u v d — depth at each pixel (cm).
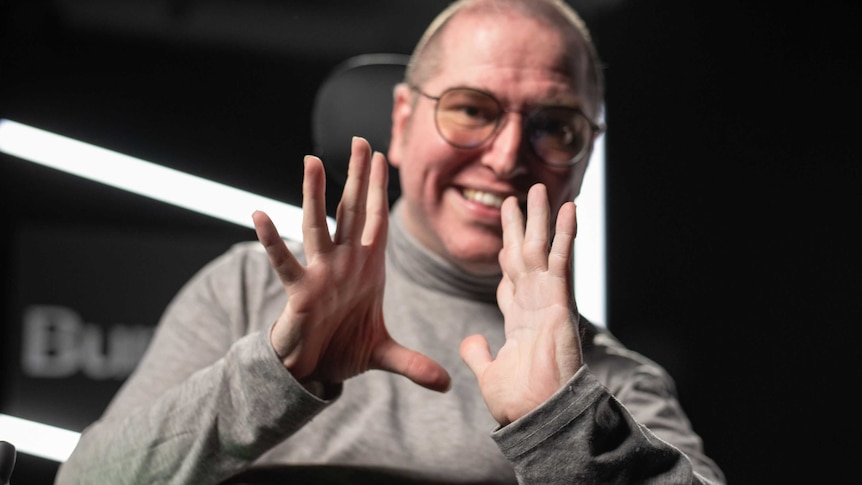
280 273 134
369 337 144
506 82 167
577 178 175
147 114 326
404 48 329
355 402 162
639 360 180
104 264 321
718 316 329
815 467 328
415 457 156
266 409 137
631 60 331
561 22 175
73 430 315
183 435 142
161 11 326
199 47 328
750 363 328
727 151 331
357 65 229
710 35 332
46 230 321
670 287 329
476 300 178
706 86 331
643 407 168
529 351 128
